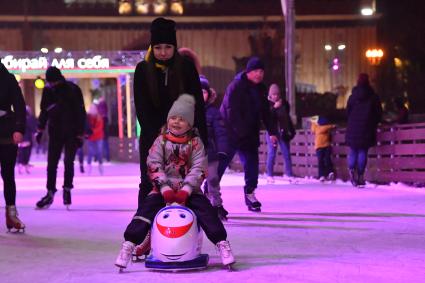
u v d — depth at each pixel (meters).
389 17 49.19
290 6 25.61
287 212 12.71
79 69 31.19
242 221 11.45
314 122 20.56
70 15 51.03
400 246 8.76
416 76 46.25
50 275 7.08
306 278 6.74
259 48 45.72
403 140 18.28
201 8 51.84
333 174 20.12
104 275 6.98
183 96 7.23
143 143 7.68
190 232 7.00
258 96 12.09
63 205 14.65
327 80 51.09
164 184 7.05
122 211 13.39
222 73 52.22
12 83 10.01
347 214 12.30
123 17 51.56
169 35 7.47
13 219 10.19
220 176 11.79
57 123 13.53
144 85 7.63
